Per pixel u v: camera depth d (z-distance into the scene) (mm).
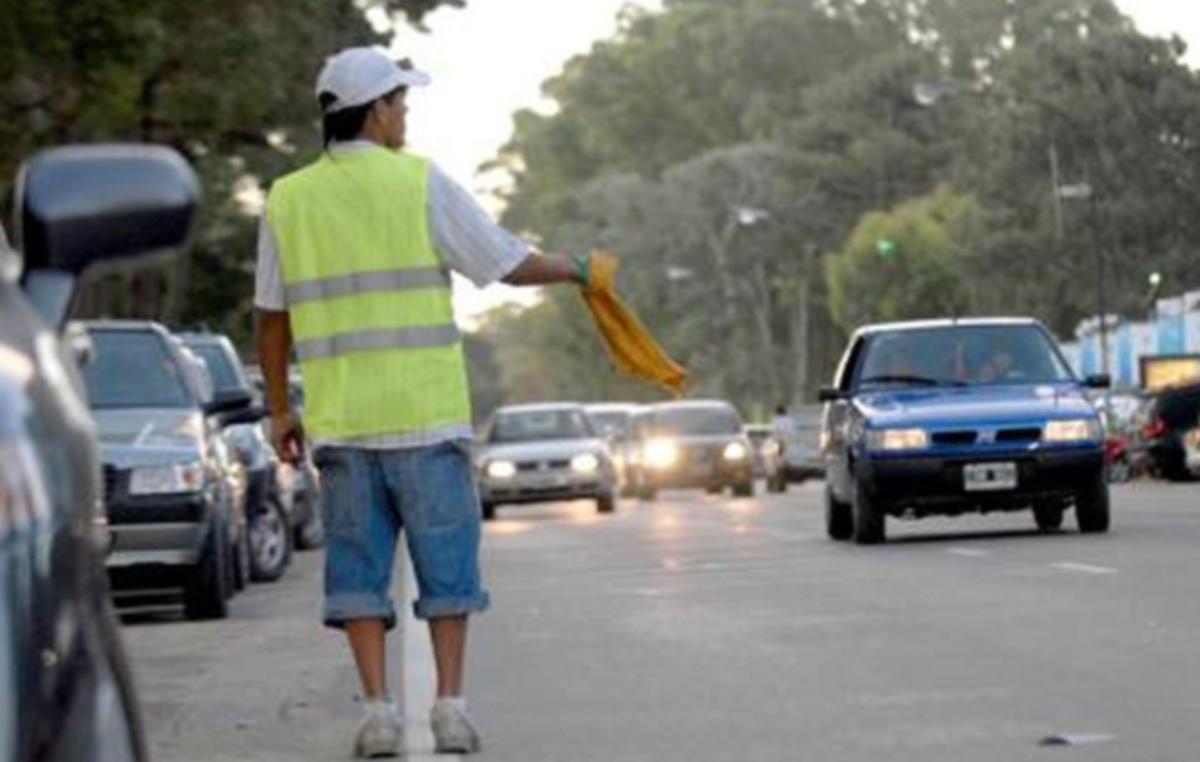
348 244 20234
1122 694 23297
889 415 48812
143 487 36750
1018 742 20453
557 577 43625
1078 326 178250
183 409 38500
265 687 26922
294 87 78062
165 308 102750
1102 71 191000
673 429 109438
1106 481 49000
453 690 20844
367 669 20812
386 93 20328
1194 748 19906
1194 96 190250
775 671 26203
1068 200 189750
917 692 23969
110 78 56125
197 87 64750
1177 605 32062
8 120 57156
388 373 20297
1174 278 188250
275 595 44469
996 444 48312
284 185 20438
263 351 20797
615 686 25500
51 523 8688
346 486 20453
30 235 9492
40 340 9188
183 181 9523
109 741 9039
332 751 21438
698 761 20094
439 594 20594
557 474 87875
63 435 9039
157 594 45281
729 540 55250
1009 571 39094
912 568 40844
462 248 20266
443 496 20422
